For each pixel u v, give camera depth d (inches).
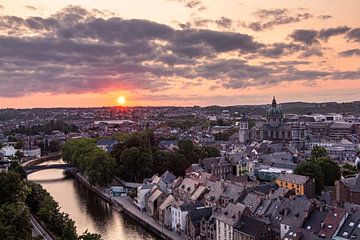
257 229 5812.0
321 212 5954.7
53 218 6141.7
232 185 7785.4
